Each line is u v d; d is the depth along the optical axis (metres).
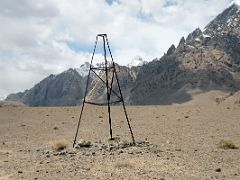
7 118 61.59
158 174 19.48
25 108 88.75
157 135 37.62
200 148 28.25
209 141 32.53
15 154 27.44
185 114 62.06
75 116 64.06
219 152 26.33
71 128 47.09
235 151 26.78
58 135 40.41
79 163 22.89
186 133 38.88
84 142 29.02
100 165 22.02
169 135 37.47
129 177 18.86
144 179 18.44
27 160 24.78
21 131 44.72
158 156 24.39
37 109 83.69
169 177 18.86
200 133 38.66
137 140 32.47
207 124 47.16
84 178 18.91
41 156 26.20
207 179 18.52
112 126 47.81
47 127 48.69
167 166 21.44
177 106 88.00
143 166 21.45
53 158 25.19
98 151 26.94
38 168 21.88
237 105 84.06
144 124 49.12
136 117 59.56
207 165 21.81
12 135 40.97
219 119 53.09
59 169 21.33
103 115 64.75
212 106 83.25
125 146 28.23
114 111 73.25
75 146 29.25
